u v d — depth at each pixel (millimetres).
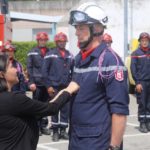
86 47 4309
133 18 20328
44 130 10461
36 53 10367
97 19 4250
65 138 9922
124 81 4199
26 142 4262
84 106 4258
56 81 9586
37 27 36562
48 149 9078
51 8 37062
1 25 12867
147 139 9945
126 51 18906
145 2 20281
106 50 4258
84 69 4277
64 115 9773
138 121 11602
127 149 8984
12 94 4238
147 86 10477
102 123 4230
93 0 20156
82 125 4277
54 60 9570
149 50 10422
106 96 4234
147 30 20312
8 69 4293
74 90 4332
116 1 19969
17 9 37125
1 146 4219
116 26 20078
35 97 10391
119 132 4168
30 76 10328
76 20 4246
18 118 4250
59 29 25469
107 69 4184
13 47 9250
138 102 10594
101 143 4227
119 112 4148
